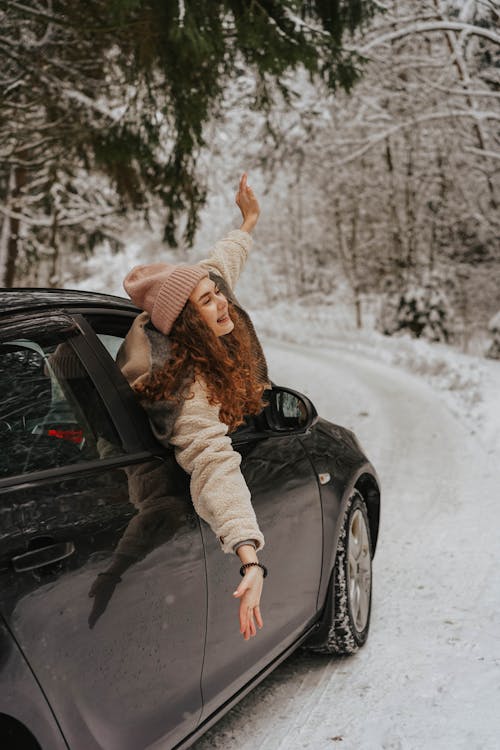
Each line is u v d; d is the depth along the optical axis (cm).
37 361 224
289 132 1703
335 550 355
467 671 349
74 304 255
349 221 3275
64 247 1888
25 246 1567
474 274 2634
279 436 332
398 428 1099
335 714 320
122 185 1216
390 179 2733
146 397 233
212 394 231
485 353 2383
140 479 232
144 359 238
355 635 371
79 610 200
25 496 198
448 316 2717
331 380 1805
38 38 993
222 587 261
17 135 1066
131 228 1950
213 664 260
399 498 702
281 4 845
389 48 1559
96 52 1052
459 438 1007
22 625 184
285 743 299
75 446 221
